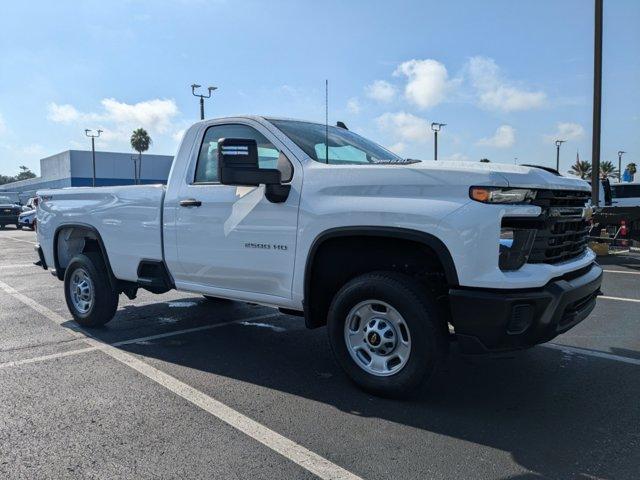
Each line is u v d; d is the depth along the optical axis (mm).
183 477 2982
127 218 5648
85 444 3365
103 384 4426
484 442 3389
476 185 3545
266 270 4500
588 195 4430
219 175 4098
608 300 7805
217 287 4965
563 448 3307
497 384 4398
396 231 3746
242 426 3625
